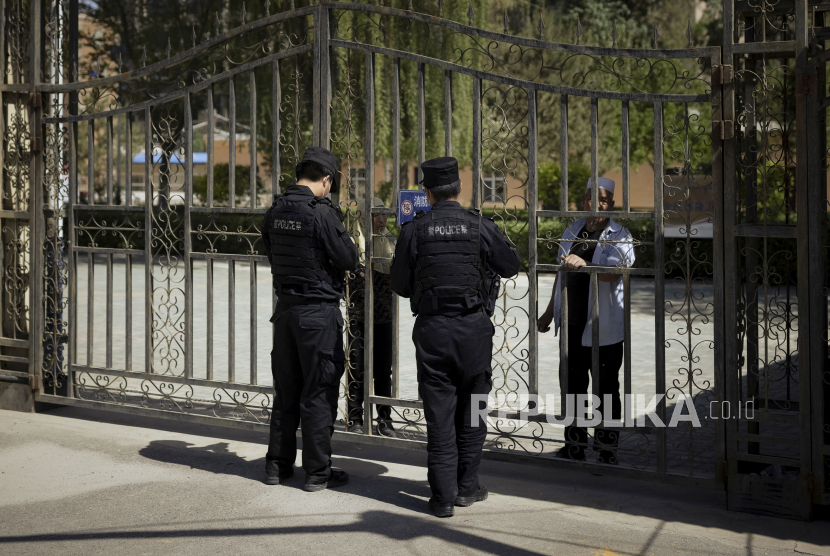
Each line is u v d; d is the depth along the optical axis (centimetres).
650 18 2669
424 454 529
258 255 527
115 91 597
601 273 448
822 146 396
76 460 501
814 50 406
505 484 463
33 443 536
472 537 381
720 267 407
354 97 506
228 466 493
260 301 1309
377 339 528
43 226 602
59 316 617
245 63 526
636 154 2194
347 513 412
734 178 400
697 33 2620
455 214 412
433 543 373
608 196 458
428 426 412
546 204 2252
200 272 1714
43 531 386
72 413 620
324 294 441
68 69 627
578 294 473
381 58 1474
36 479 465
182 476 473
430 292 407
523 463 459
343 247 437
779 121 402
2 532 385
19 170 618
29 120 601
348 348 521
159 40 1841
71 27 614
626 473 437
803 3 378
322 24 496
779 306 410
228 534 384
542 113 2217
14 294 622
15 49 611
